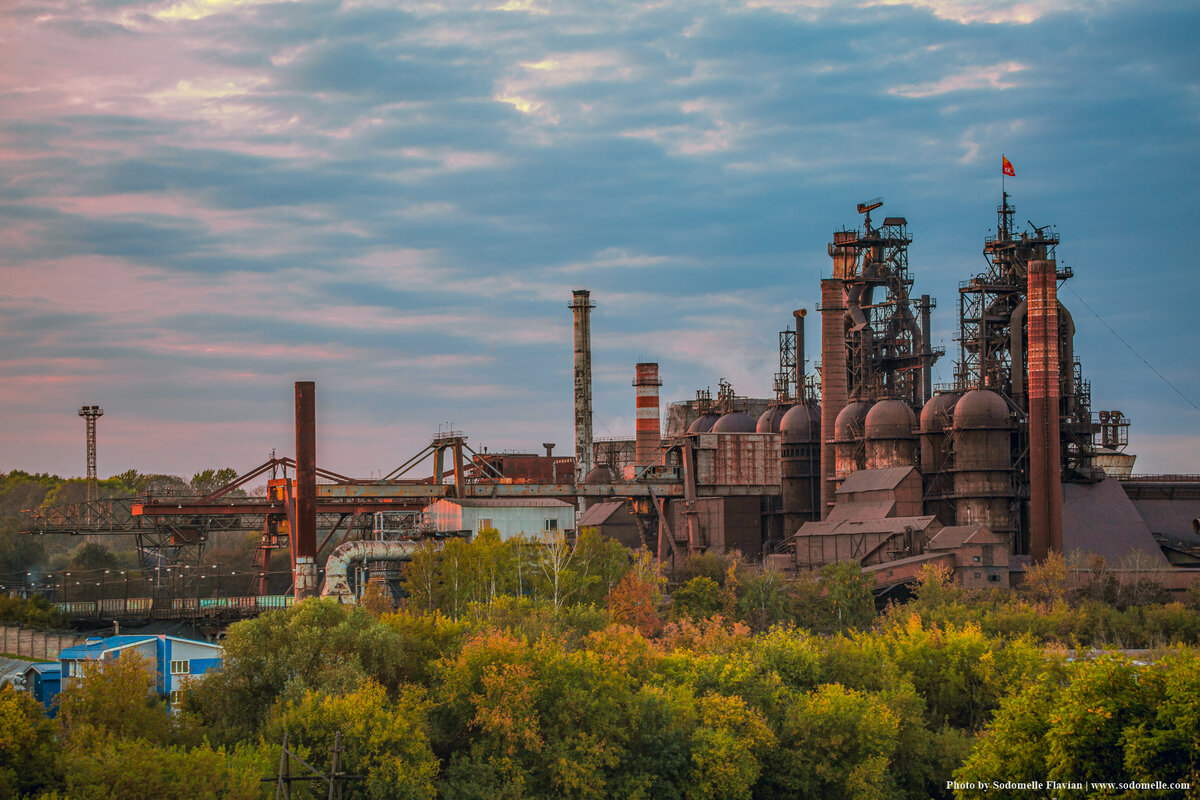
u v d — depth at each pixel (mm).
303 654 86875
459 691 84875
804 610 140500
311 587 152000
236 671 87125
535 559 132250
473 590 125812
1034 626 124938
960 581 149500
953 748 90312
